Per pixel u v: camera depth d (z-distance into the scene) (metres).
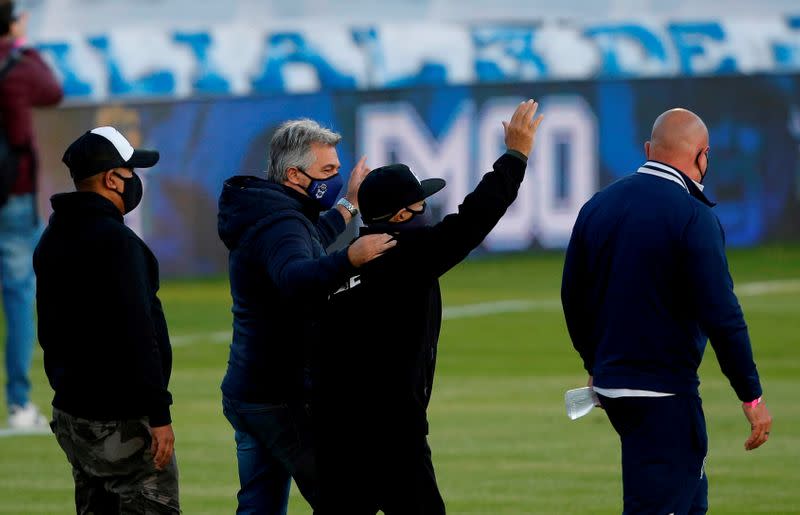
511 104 76.81
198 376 45.31
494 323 57.09
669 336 18.66
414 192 17.55
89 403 17.94
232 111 71.75
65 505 27.92
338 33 82.31
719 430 35.00
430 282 17.53
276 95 72.81
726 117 79.06
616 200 19.12
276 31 81.94
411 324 17.55
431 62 81.81
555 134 77.00
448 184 75.81
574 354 49.50
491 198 17.45
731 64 85.31
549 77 81.50
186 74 79.50
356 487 17.83
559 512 26.77
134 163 18.38
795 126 80.12
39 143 68.44
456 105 76.00
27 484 29.78
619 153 78.31
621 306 18.80
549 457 32.12
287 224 18.47
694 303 18.47
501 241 76.81
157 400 17.80
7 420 37.22
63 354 18.12
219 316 60.16
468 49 82.25
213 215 71.44
